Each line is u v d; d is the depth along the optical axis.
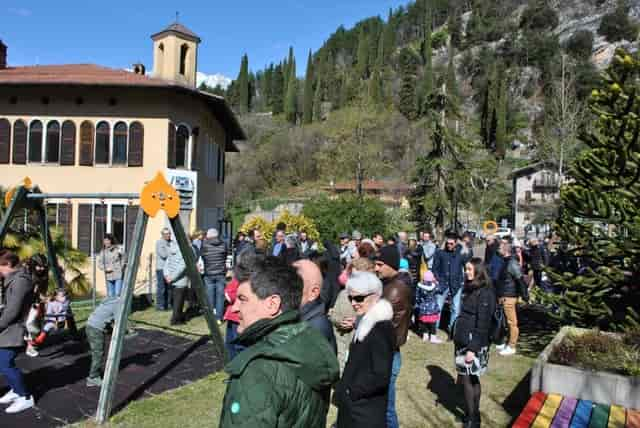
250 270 2.16
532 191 50.62
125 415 5.03
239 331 2.21
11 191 7.37
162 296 10.56
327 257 6.76
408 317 3.88
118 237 16.61
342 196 27.58
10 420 4.84
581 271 9.25
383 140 49.50
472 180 23.30
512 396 5.87
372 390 3.02
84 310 10.44
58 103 16.86
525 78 87.94
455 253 8.54
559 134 28.34
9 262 5.01
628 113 6.41
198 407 5.26
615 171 6.68
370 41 116.94
